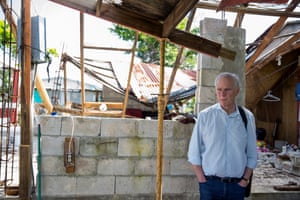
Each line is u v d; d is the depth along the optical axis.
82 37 3.39
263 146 6.87
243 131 2.39
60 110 4.82
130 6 2.29
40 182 2.95
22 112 3.00
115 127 3.09
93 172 3.05
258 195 3.36
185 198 3.24
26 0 3.00
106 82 6.34
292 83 7.11
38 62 3.28
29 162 2.99
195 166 2.45
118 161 3.10
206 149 2.40
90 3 2.26
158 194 2.68
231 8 3.48
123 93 6.36
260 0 2.54
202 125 2.44
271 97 7.46
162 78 2.63
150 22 2.49
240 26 3.77
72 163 2.98
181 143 3.23
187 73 7.96
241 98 3.37
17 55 3.41
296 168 4.29
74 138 3.01
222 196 2.36
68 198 3.00
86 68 6.24
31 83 3.22
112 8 2.33
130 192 3.12
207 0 3.45
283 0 2.61
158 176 2.68
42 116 2.96
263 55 5.92
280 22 3.96
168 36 2.57
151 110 7.88
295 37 4.79
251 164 2.43
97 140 3.05
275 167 4.84
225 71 3.35
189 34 2.66
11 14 3.23
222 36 3.35
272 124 7.79
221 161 2.34
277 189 3.49
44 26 3.29
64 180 2.99
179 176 3.23
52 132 2.97
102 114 4.89
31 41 3.16
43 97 4.55
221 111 2.41
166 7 2.24
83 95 3.92
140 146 3.14
